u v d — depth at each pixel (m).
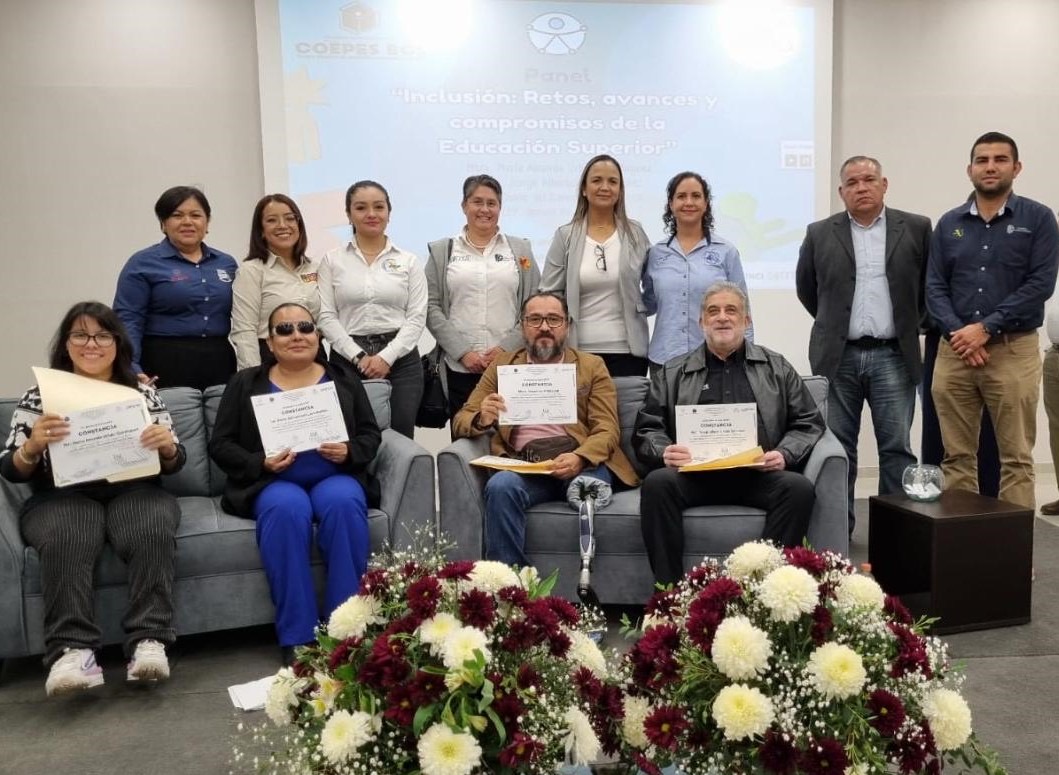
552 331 3.11
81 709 2.38
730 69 5.13
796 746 1.23
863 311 3.61
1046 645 2.70
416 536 2.85
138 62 4.85
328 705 1.34
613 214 3.62
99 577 2.56
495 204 3.63
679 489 2.79
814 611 1.32
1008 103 5.39
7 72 4.75
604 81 5.07
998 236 3.48
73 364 2.72
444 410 3.73
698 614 1.34
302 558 2.64
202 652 2.80
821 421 3.04
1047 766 1.96
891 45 5.28
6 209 4.84
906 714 1.28
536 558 2.92
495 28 4.98
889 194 5.40
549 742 1.27
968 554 2.80
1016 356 3.48
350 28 4.89
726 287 3.05
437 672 1.23
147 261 3.31
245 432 2.86
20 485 2.75
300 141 4.91
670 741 1.27
